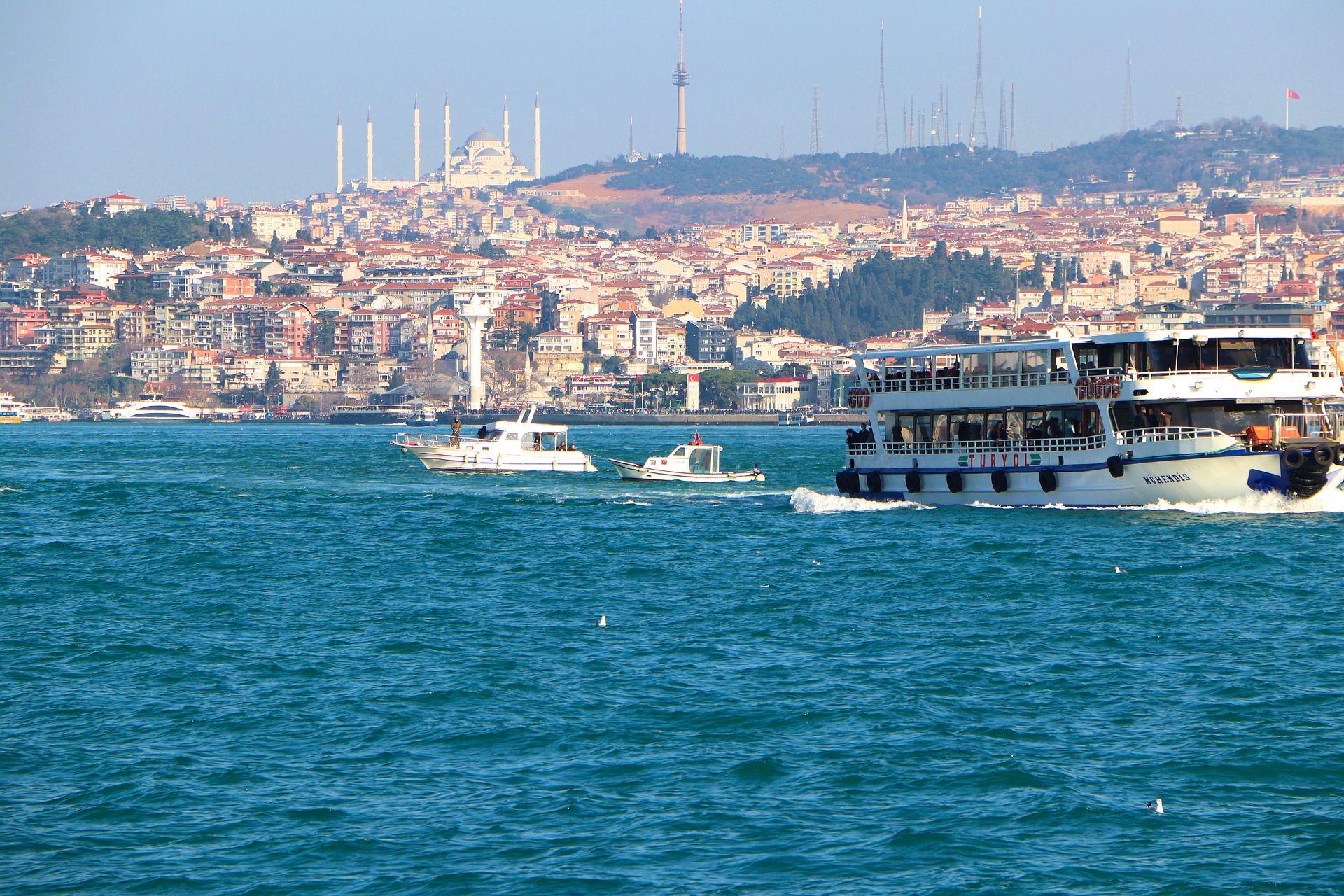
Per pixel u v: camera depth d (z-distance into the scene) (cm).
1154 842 12838
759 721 16250
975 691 17462
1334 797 13738
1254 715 16238
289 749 15438
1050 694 17275
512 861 12588
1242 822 13212
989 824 13250
